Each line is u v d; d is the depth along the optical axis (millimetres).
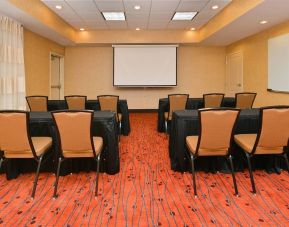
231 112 2453
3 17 4613
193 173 2602
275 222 2068
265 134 2516
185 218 2141
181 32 7965
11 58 4898
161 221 2096
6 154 2588
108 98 4891
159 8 5508
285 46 5121
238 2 4777
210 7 5449
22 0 4324
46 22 5418
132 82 8578
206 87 8945
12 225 2033
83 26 7316
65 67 8758
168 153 3939
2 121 2430
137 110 8945
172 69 8547
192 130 3078
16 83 5078
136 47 8438
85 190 2674
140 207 2326
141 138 5027
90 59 8773
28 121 2459
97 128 3055
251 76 6816
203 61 8883
